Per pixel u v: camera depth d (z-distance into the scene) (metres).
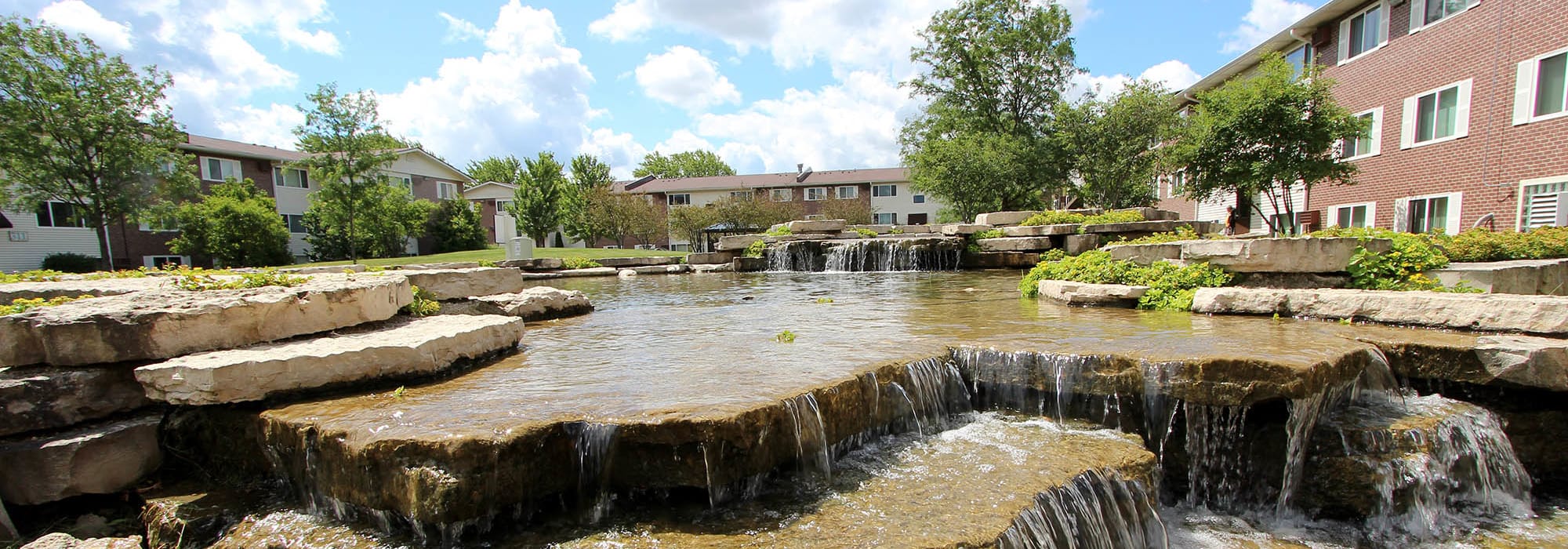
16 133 19.08
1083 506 3.57
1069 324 6.50
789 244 18.28
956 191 25.67
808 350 5.36
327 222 28.19
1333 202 19.19
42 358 3.81
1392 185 16.72
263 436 3.66
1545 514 4.55
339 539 3.16
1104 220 17.20
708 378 4.28
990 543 2.90
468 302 7.60
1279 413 4.42
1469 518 4.46
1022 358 5.05
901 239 17.31
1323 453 4.43
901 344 5.52
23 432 3.66
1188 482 4.56
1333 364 4.45
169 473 4.03
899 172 50.47
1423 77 15.68
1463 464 4.50
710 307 9.41
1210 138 15.56
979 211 27.16
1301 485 4.45
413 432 3.20
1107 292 8.02
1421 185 15.78
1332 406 4.59
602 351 5.65
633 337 6.48
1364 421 4.52
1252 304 6.76
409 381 4.45
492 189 50.22
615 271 18.17
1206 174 15.96
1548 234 9.02
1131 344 5.15
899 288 11.95
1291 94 14.55
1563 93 12.56
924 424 4.72
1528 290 6.98
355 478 3.22
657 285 14.50
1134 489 3.89
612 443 3.32
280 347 4.24
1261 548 4.11
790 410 3.65
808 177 51.06
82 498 3.75
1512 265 7.14
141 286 4.93
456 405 3.74
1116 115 22.27
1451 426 4.53
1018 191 25.59
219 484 3.87
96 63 20.64
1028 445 4.21
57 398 3.75
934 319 7.25
